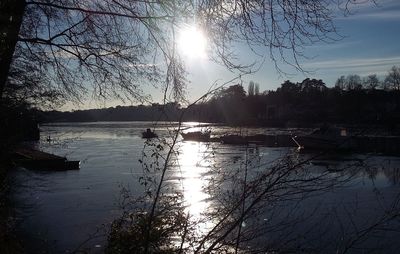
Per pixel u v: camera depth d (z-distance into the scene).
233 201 4.77
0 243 8.44
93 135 92.25
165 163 4.73
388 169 23.12
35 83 9.31
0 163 9.82
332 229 8.50
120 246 5.49
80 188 23.14
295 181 4.41
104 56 7.51
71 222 15.52
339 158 4.64
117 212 16.39
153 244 5.00
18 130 10.09
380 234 9.45
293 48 5.52
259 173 4.77
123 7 6.95
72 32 7.32
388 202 15.30
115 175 28.81
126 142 68.06
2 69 6.45
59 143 12.94
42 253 12.02
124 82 7.55
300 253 6.00
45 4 6.91
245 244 4.91
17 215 13.23
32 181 22.05
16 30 6.13
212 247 4.53
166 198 5.56
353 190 18.44
